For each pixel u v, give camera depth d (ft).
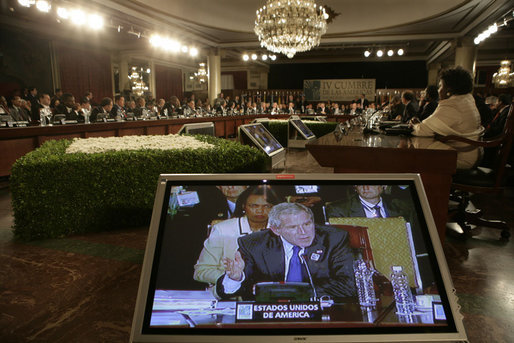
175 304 2.66
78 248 9.24
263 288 2.72
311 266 2.80
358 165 7.64
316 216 2.98
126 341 5.50
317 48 55.47
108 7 27.71
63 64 43.91
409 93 17.75
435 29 37.50
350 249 2.87
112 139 13.58
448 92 9.05
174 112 32.42
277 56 64.75
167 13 31.60
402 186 3.10
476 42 34.24
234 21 36.55
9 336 5.63
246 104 50.39
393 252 2.86
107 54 50.67
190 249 2.86
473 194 14.61
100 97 50.08
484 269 7.89
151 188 10.73
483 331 5.73
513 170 13.82
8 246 9.41
